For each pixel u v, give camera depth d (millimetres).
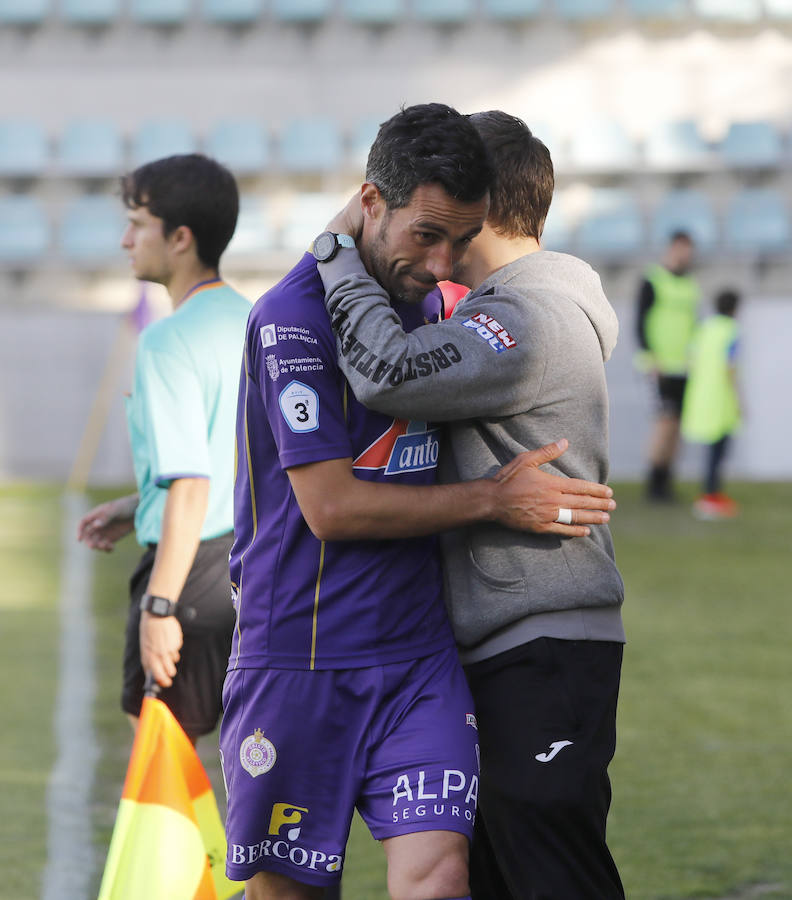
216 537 10023
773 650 22047
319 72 63781
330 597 7727
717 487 39469
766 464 53406
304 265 7910
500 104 63688
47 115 63406
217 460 10000
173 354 9852
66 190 62406
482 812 8141
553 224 60375
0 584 28891
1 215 61219
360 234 7895
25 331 53906
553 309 7965
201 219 10266
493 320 7781
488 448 8070
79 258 60125
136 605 10320
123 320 54031
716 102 63594
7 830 13352
